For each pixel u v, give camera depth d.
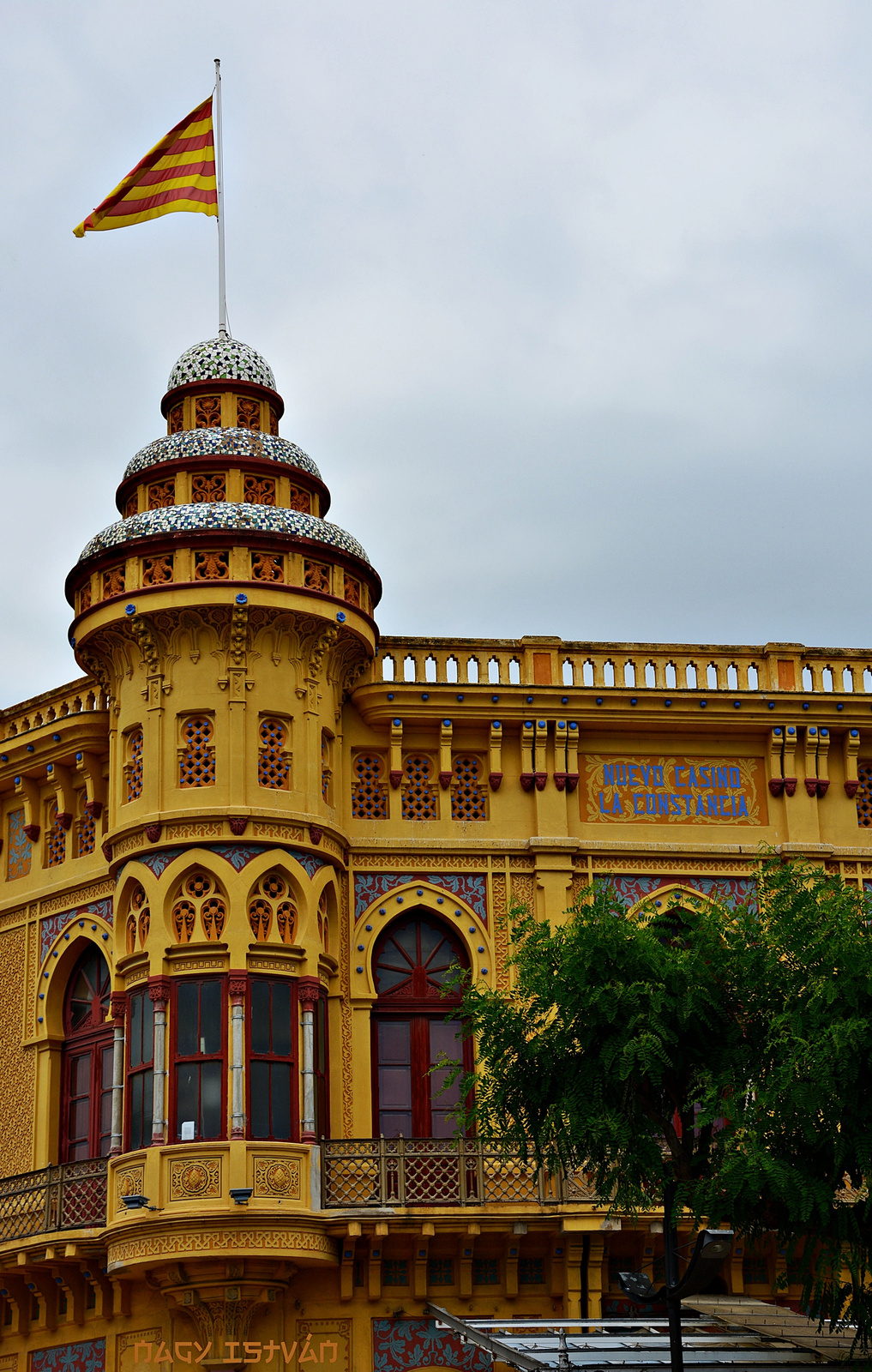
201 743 25.69
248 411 28.56
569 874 27.33
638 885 27.59
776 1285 24.45
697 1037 21.27
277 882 25.45
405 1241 24.95
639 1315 25.53
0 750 28.75
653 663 28.42
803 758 28.38
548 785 27.66
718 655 28.58
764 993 21.23
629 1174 21.00
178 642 25.94
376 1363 24.80
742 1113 20.36
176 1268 24.00
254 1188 23.89
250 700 25.72
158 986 24.80
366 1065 26.06
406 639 27.83
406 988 26.95
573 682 28.19
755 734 28.41
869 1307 21.00
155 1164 24.00
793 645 28.70
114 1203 24.72
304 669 26.22
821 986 20.25
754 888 26.31
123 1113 25.42
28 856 29.16
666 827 27.88
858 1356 22.83
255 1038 24.73
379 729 27.59
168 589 25.61
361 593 27.14
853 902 21.42
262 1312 24.56
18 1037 28.34
